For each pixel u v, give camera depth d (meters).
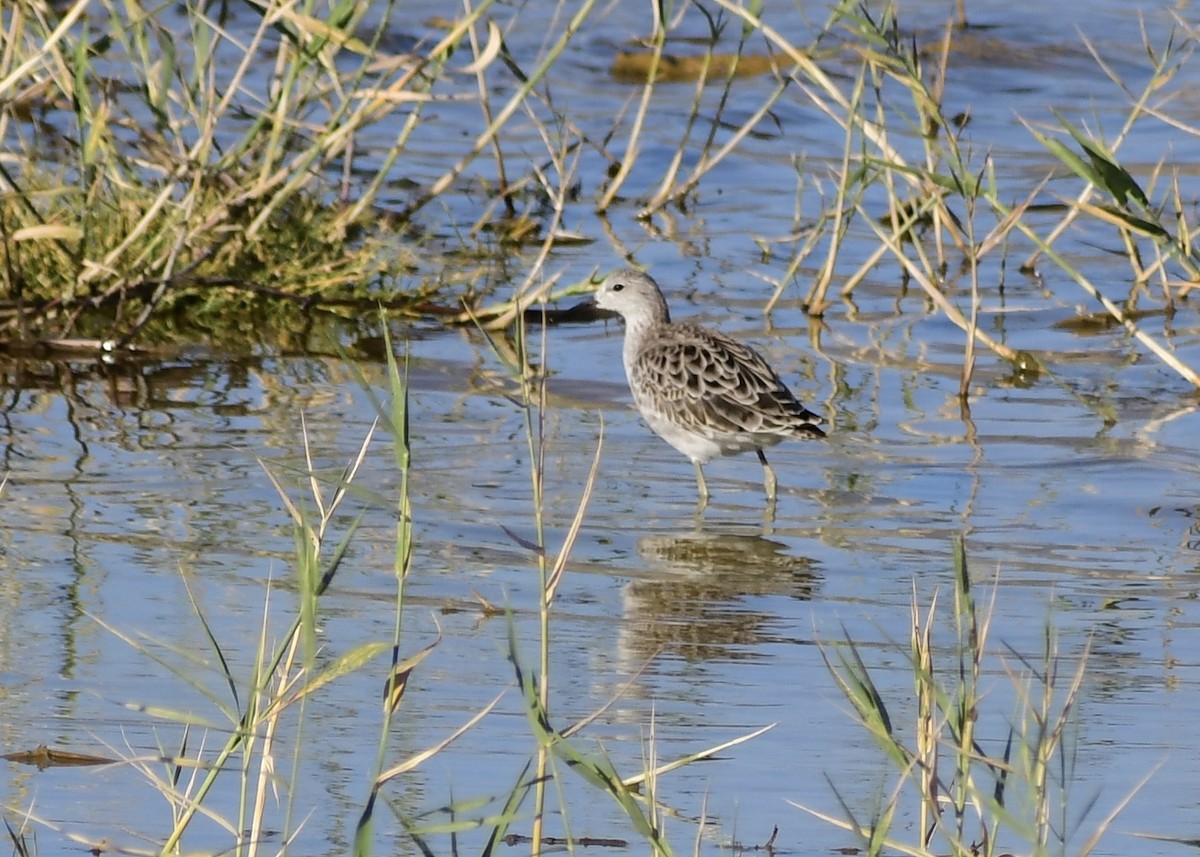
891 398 14.72
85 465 12.69
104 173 16.28
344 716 8.73
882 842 6.71
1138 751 8.45
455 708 8.88
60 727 8.47
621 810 7.86
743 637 9.97
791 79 20.56
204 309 16.70
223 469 12.67
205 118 16.42
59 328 16.05
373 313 17.03
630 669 9.47
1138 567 11.16
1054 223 20.09
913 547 11.52
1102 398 14.73
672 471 13.05
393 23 27.44
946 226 19.53
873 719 6.88
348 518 11.77
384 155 22.19
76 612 9.98
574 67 26.55
